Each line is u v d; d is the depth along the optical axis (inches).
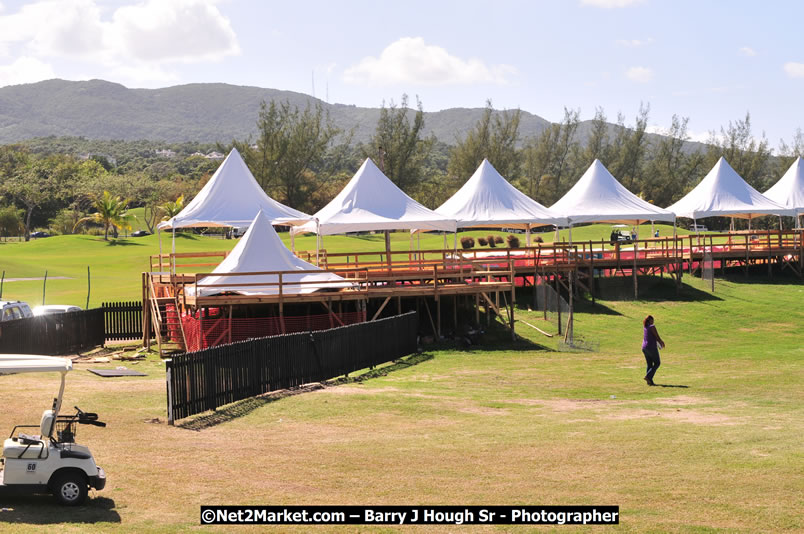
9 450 362.3
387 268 1291.8
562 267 1485.0
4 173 5585.6
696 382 819.4
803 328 1328.7
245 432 554.9
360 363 898.1
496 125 4160.9
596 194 1729.8
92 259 2839.6
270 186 3841.0
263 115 3796.8
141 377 810.8
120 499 378.9
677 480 413.7
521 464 457.7
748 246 1798.7
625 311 1428.4
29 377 761.0
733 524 341.7
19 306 1024.9
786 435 520.1
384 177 1424.7
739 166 4242.1
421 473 438.3
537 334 1219.9
